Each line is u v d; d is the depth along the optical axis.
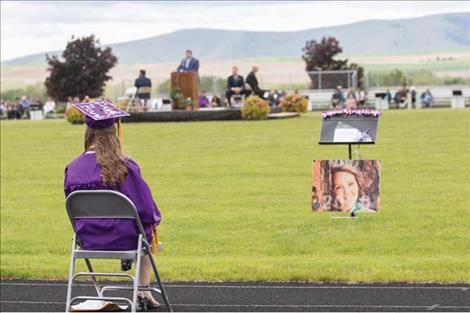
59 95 125.75
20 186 27.55
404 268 13.92
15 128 50.06
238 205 22.50
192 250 16.98
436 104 83.19
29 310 12.14
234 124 46.53
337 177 17.94
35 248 17.67
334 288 12.80
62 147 38.84
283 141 37.12
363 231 18.34
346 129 17.64
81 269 14.80
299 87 109.44
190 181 27.20
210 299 12.39
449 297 12.08
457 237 17.45
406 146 34.09
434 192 23.42
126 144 38.16
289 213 20.94
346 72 90.00
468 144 34.31
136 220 10.12
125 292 13.19
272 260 15.17
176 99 51.84
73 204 10.20
